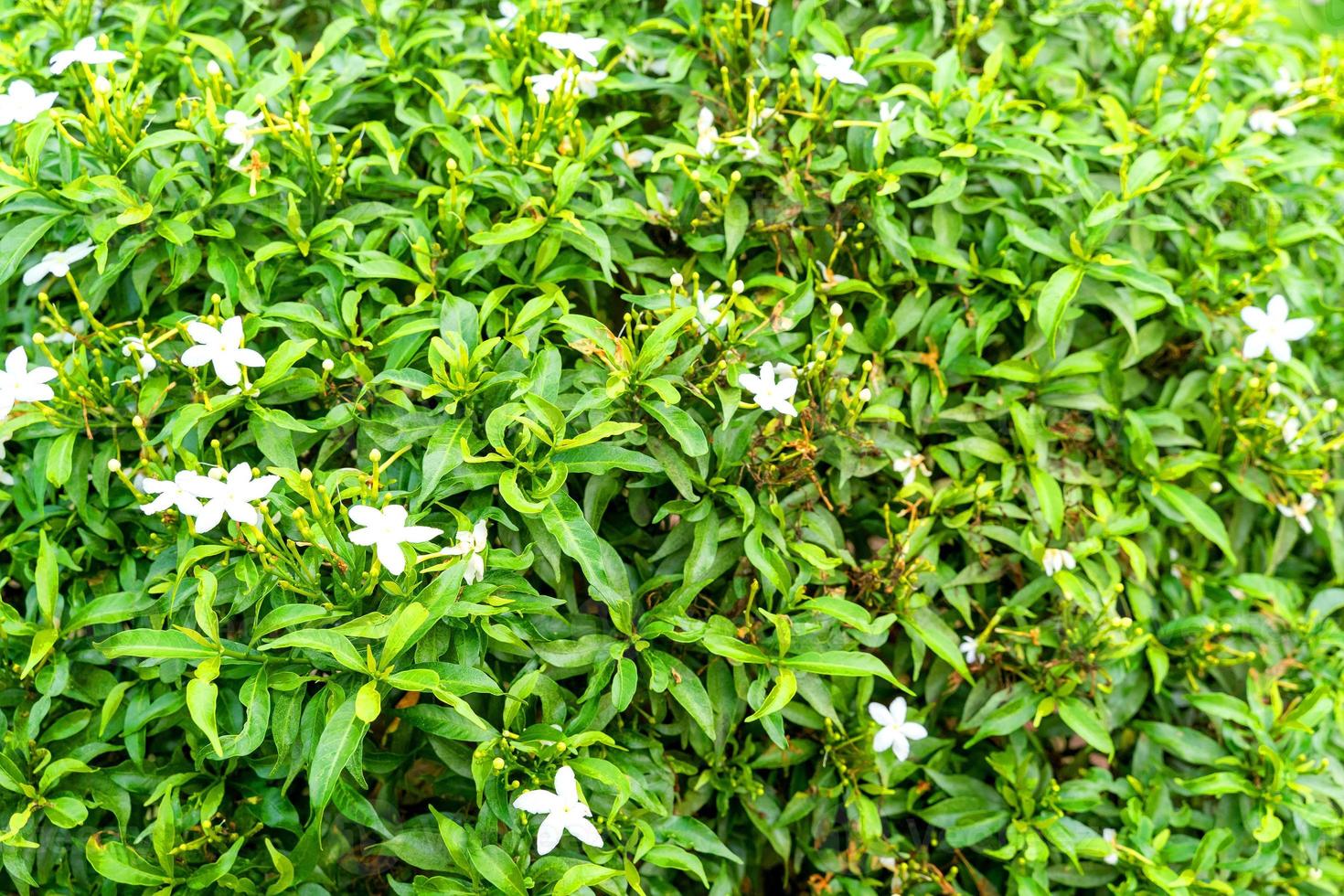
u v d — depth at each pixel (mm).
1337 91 648
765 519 491
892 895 521
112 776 468
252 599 441
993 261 545
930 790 550
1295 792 532
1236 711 535
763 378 476
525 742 440
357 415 475
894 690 546
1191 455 559
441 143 528
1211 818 539
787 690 458
